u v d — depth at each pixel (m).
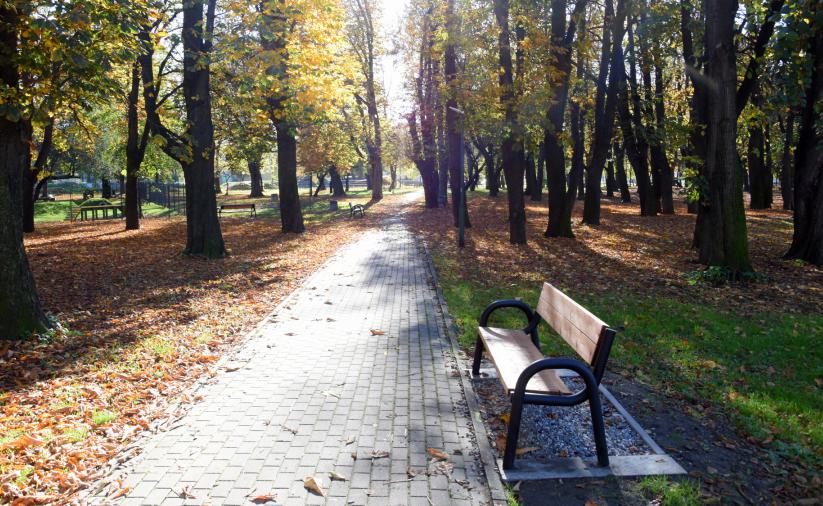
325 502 3.59
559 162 19.30
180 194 57.25
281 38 14.02
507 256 15.66
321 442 4.42
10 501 3.65
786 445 4.39
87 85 8.30
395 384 5.73
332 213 36.31
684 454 4.28
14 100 7.05
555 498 3.69
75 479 3.89
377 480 3.85
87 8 7.46
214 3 15.35
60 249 18.36
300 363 6.47
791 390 5.54
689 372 6.09
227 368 6.26
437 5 22.05
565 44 17.73
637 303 9.44
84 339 7.52
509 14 17.80
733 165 11.39
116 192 71.81
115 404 5.31
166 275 12.94
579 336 4.66
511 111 17.02
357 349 7.01
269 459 4.15
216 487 3.77
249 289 11.23
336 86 14.96
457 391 5.53
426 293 10.64
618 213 31.27
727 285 11.05
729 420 4.89
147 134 25.58
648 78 26.25
